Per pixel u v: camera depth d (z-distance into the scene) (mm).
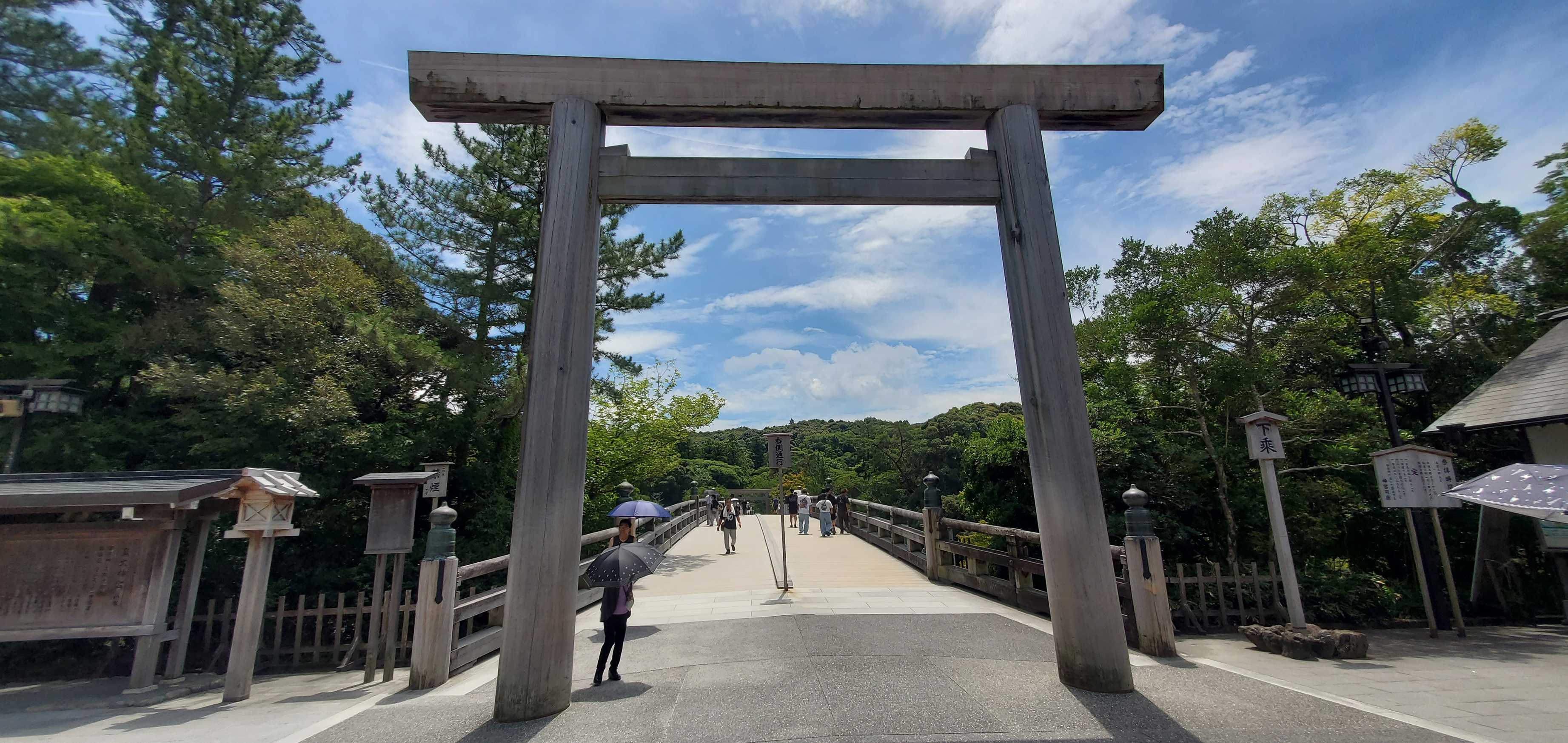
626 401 16172
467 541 12312
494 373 13023
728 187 4859
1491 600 9102
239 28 13453
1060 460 4566
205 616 8406
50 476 6098
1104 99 5156
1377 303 13742
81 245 10164
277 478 6152
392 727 4109
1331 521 9922
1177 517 10633
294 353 10305
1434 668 5500
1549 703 4387
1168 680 4695
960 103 5055
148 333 10281
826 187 4934
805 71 5000
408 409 12352
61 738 4371
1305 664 5641
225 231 12195
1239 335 10250
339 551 11133
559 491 4273
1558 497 5066
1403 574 10711
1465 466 11188
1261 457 6602
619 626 4988
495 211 13438
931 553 10078
